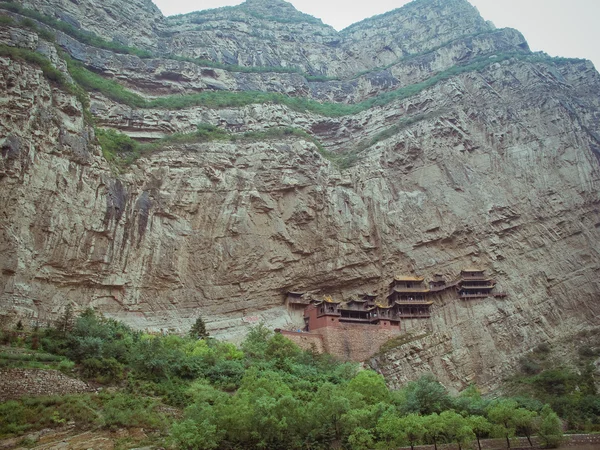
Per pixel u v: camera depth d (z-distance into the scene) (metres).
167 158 68.19
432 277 67.88
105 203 58.47
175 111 80.44
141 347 43.06
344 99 105.06
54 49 68.19
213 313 62.09
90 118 65.12
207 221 65.81
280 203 70.44
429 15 120.88
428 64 105.25
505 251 69.81
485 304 63.62
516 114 81.06
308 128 88.19
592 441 40.19
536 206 72.69
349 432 34.56
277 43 117.44
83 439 31.12
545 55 100.50
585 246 70.50
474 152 77.62
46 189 53.75
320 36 124.94
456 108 81.88
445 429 36.47
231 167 70.56
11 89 54.91
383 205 73.19
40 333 42.94
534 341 61.66
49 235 52.72
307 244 69.00
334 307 61.81
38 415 32.00
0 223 49.09
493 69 88.31
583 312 65.50
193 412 33.81
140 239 60.78
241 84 97.19
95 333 44.06
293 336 58.34
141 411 34.44
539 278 67.69
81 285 55.09
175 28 110.44
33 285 50.53
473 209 72.00
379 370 56.50
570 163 76.25
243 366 45.84
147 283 59.75
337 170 76.38
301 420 33.75
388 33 122.62
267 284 66.06
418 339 59.62
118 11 100.06
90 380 37.22
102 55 85.75
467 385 56.75
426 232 71.12
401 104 89.69
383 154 78.25
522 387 53.56
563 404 47.69
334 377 48.31
